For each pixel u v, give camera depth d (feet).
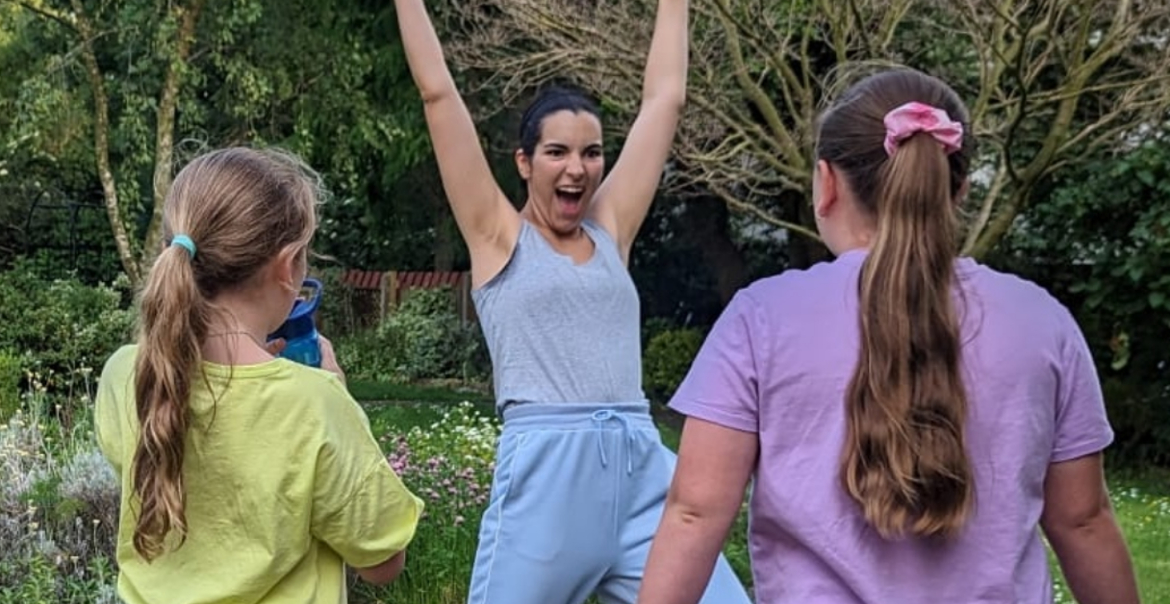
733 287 45.44
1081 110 29.43
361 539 6.55
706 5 25.30
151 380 6.15
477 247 9.65
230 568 6.31
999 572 5.28
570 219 9.66
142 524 6.15
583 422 9.22
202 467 6.30
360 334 51.65
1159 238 29.37
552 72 28.19
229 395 6.27
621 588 9.50
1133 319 32.24
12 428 18.71
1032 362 5.41
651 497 9.51
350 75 39.27
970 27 23.94
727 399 5.60
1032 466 5.39
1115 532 5.78
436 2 35.60
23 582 14.30
